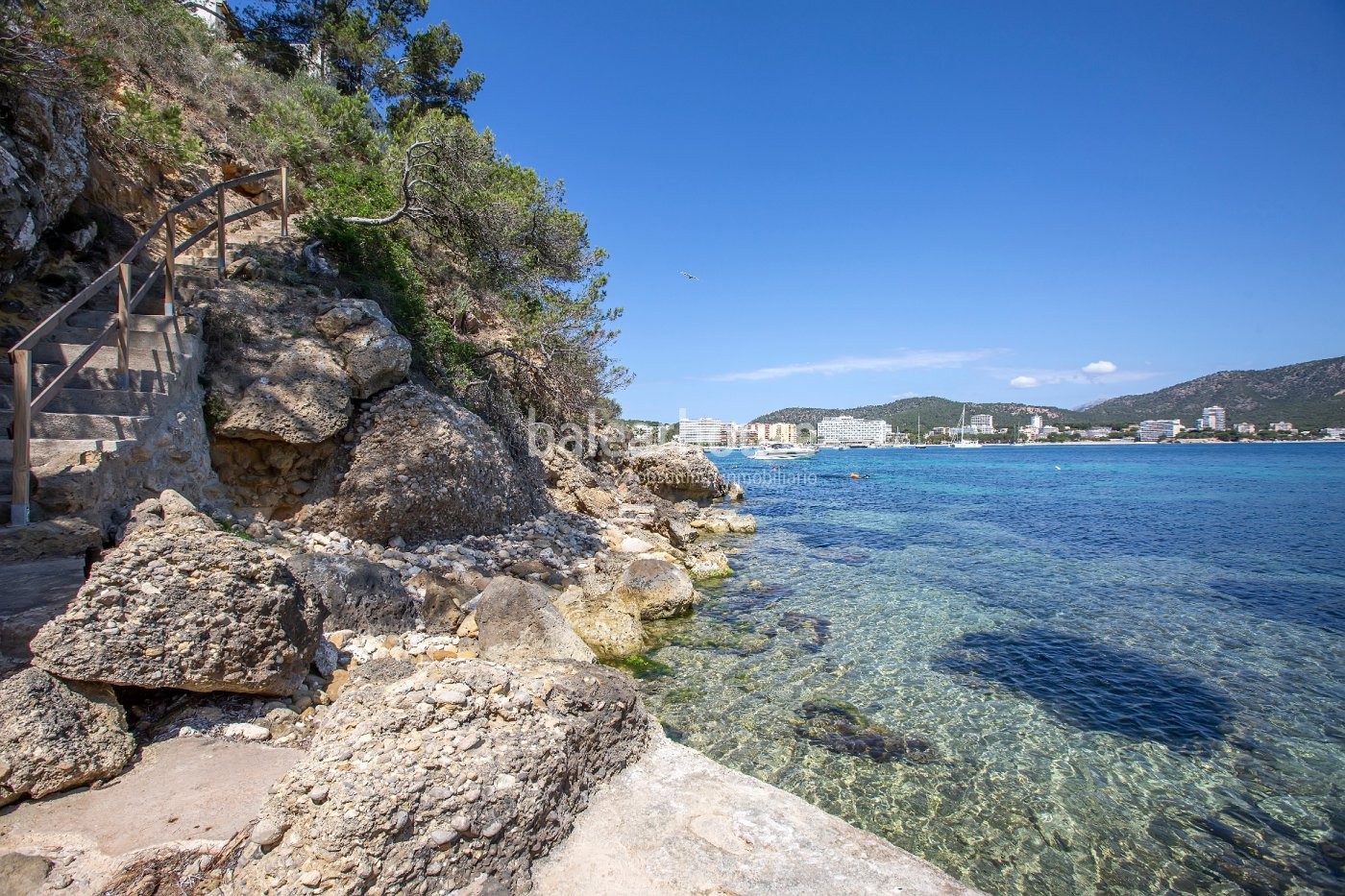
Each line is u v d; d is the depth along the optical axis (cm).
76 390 773
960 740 768
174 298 1015
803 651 1044
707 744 744
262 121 1725
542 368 1984
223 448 990
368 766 310
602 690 430
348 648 700
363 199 1627
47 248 969
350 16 2534
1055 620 1247
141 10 1552
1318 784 690
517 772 333
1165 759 736
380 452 1105
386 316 1330
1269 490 4262
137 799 377
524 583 867
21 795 364
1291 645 1117
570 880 318
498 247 1734
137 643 444
